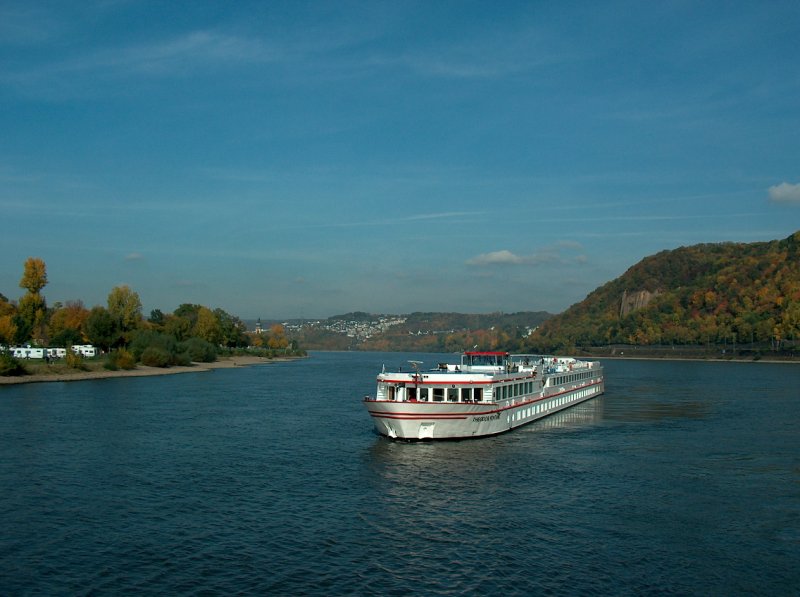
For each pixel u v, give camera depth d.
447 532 44.25
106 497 52.09
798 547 41.75
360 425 89.19
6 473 59.38
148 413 100.25
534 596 34.72
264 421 93.06
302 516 47.53
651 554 40.50
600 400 128.00
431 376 74.81
